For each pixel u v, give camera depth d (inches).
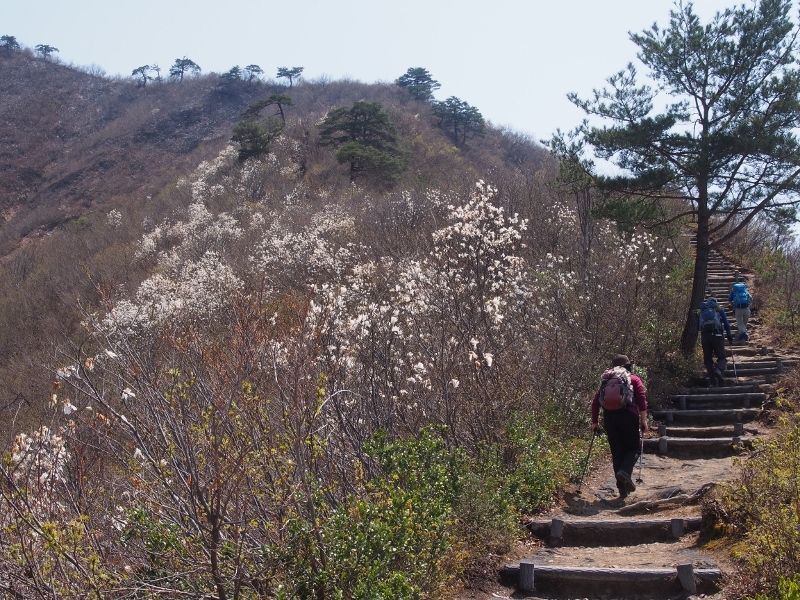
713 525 218.8
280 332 194.2
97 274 1062.4
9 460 164.1
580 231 628.4
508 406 304.5
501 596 198.5
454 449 239.8
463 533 216.8
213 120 2896.2
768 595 164.7
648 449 337.4
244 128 1550.2
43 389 476.7
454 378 291.3
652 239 563.5
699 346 494.0
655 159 492.7
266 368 183.9
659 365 449.7
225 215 1071.6
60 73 3494.1
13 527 150.4
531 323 398.3
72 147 2928.2
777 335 510.9
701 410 379.6
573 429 343.9
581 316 434.9
